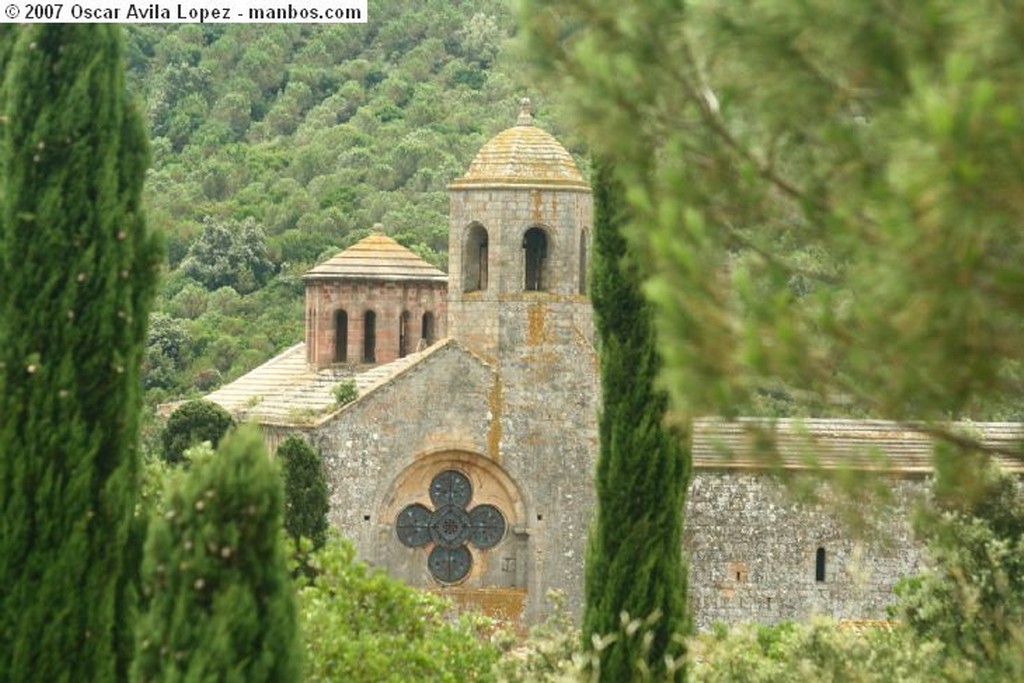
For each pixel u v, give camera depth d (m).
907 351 38.94
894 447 139.25
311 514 141.88
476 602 161.88
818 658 74.94
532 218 163.50
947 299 36.78
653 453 82.56
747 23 41.00
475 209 164.00
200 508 51.97
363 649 76.19
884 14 37.88
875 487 47.91
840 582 146.00
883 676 74.00
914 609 80.00
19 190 61.81
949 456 47.44
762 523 146.38
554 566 163.75
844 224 38.94
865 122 41.00
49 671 59.22
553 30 45.31
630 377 83.19
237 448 52.69
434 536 162.88
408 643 80.94
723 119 43.38
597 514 83.62
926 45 37.41
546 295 163.75
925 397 40.72
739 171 43.19
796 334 39.22
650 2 43.19
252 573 52.09
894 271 36.97
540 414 163.75
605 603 82.00
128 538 61.34
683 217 41.06
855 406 41.66
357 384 171.25
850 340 39.75
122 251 62.09
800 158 43.12
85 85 62.12
